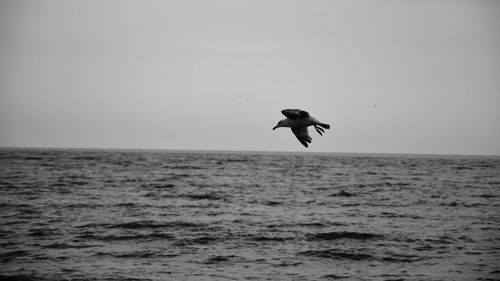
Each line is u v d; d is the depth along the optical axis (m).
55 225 30.08
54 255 23.23
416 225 31.33
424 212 36.94
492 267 21.80
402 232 28.92
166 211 36.34
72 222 31.16
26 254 23.34
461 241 26.66
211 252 24.00
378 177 75.31
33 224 30.33
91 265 21.69
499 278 20.34
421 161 174.38
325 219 33.31
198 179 66.81
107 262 22.17
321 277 20.42
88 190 49.66
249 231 28.78
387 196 47.19
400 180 68.88
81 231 28.34
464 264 22.23
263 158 194.88
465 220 33.41
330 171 92.69
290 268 21.56
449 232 29.03
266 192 49.97
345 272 21.11
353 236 27.52
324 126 10.79
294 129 10.86
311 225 30.98
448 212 37.00
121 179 64.50
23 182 57.22
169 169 91.31
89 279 19.80
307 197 45.91
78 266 21.55
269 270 21.25
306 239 26.86
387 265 22.16
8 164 99.88
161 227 29.78
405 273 21.00
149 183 58.81
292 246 25.31
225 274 20.64
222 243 25.78
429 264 22.28
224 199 43.88
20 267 21.31
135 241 26.11
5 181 58.25
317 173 85.06
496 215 35.69
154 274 20.55
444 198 45.78
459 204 41.62
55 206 38.09
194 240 26.38
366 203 41.88
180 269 21.25
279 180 67.06
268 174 80.62
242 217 33.91
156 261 22.45
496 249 24.94
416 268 21.70
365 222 32.25
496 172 93.81
